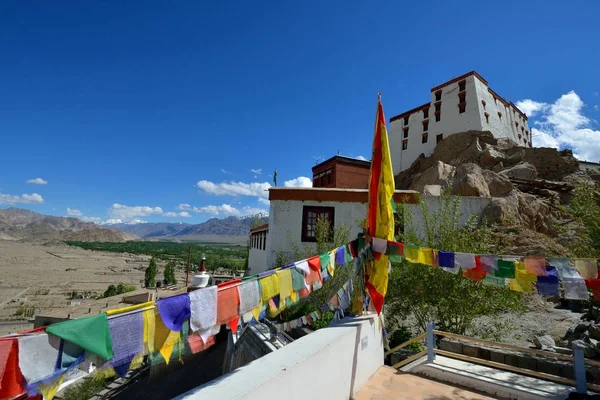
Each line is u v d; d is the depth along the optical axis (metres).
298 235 16.25
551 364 6.14
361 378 5.72
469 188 21.53
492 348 6.99
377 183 6.37
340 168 26.89
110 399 16.53
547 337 8.09
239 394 2.85
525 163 33.78
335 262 5.27
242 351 12.21
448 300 8.11
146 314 2.49
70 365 2.06
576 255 7.31
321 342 4.62
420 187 29.95
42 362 1.93
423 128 49.94
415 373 6.57
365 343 5.97
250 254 27.41
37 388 1.89
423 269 8.31
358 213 16.25
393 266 8.75
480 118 42.75
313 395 4.09
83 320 2.15
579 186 7.80
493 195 22.55
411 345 7.95
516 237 15.12
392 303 9.03
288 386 3.55
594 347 6.65
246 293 3.42
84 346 2.10
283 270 4.08
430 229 9.07
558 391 5.46
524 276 5.05
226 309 3.15
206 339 2.93
